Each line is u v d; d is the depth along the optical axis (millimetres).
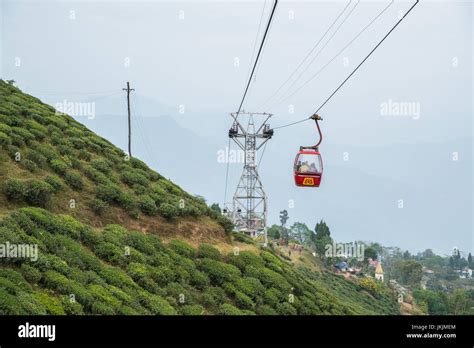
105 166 74250
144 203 70312
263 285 68812
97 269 50094
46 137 72250
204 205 83750
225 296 60750
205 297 57531
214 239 75625
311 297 76812
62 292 42312
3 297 36312
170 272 57875
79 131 81938
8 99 79062
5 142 61969
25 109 75625
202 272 62969
